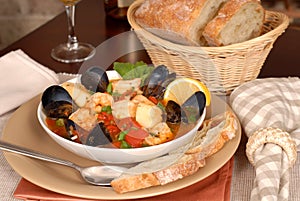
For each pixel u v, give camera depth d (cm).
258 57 115
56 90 99
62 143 90
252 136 93
